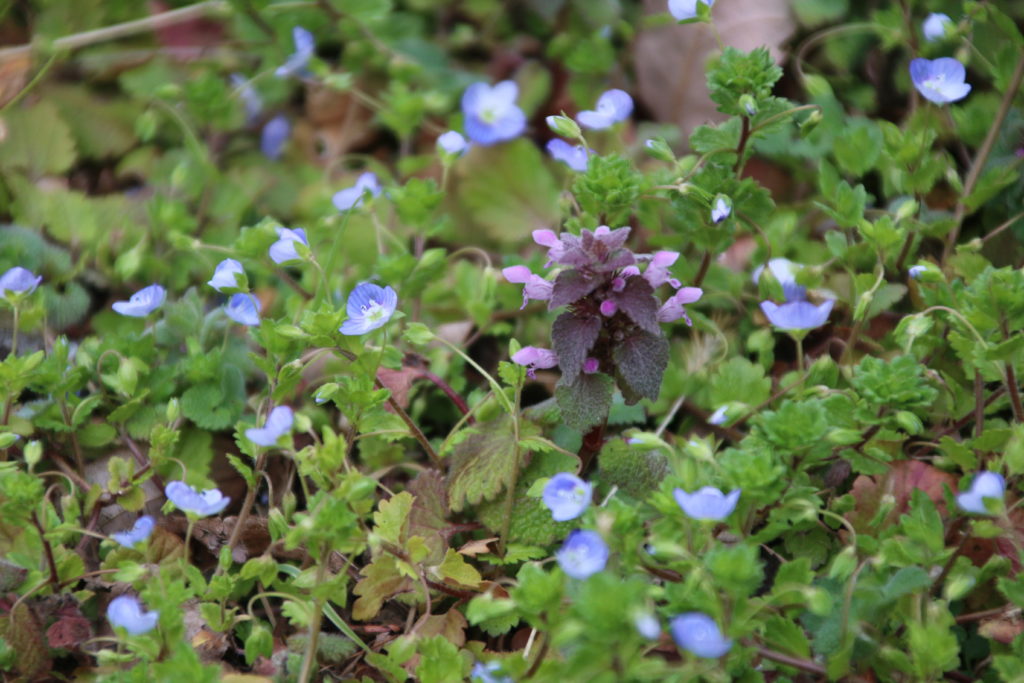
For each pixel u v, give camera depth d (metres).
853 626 0.38
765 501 0.37
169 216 0.46
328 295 0.42
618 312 0.39
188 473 0.42
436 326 0.45
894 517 0.40
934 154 0.46
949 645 0.37
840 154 0.45
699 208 0.43
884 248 0.42
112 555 0.40
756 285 0.45
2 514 0.39
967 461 0.40
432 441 0.43
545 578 0.36
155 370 0.43
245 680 0.38
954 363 0.43
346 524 0.37
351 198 0.46
